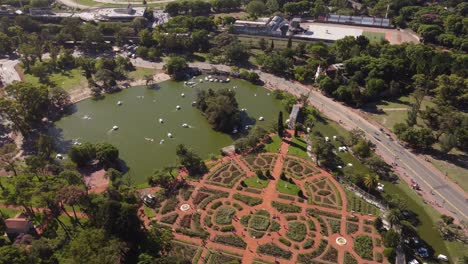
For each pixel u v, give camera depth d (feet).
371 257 405.18
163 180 504.02
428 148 577.84
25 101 616.39
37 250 368.89
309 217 456.04
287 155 561.43
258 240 426.92
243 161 550.77
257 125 643.04
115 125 645.92
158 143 601.21
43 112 644.69
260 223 447.01
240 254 410.52
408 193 496.64
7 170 506.89
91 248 351.87
